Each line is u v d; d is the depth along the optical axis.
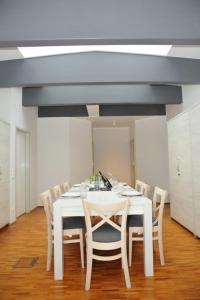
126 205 2.32
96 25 2.40
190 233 3.99
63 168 7.00
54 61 3.90
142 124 7.70
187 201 4.09
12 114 4.98
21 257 3.08
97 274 2.59
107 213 2.38
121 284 2.36
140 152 7.72
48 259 2.71
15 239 3.82
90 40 2.43
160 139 7.20
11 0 2.39
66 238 3.61
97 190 3.69
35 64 3.92
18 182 5.58
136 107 6.84
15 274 2.61
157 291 2.21
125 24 2.40
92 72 3.87
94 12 2.41
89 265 2.28
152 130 7.41
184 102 5.21
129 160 9.63
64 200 2.80
